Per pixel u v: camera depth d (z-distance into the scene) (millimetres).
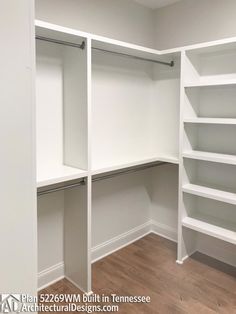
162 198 3172
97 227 2707
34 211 1372
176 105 2857
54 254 2371
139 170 2971
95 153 2549
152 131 3098
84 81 2029
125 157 2762
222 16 2469
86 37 1953
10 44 1209
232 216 2602
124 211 2963
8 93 1222
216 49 2365
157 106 3025
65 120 2246
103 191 2723
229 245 2633
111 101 2639
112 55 2590
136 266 2592
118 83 2682
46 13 2096
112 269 2541
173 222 3098
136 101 2887
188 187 2561
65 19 2217
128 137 2844
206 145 2682
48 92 2160
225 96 2510
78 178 2043
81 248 2215
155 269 2545
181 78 2447
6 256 1293
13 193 1285
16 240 1319
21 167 1300
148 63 2961
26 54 1264
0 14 1169
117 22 2617
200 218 2672
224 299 2146
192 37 2695
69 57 2137
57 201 2334
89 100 2029
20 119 1272
